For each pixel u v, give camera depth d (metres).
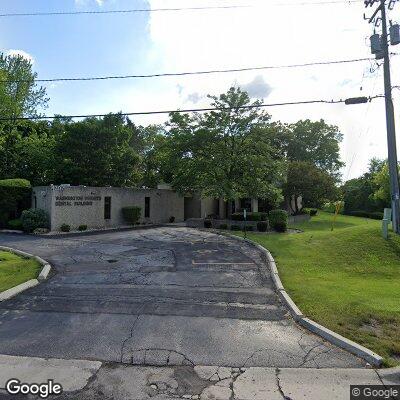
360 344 5.50
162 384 4.54
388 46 14.21
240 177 23.36
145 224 26.44
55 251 14.42
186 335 6.05
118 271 10.89
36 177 27.75
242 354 5.36
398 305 7.18
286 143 46.47
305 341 5.82
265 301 7.92
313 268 11.04
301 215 32.03
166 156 24.72
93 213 23.02
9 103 30.88
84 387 4.47
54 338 5.93
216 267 11.38
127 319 6.80
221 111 22.84
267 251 13.59
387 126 14.26
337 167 50.19
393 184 14.10
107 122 28.52
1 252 14.38
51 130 33.91
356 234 14.18
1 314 7.13
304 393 4.33
